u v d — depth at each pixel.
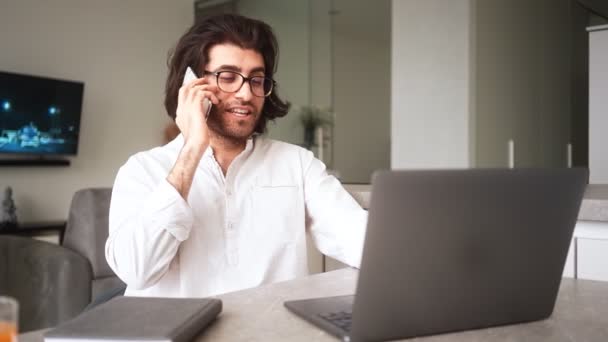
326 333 0.71
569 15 5.00
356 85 5.04
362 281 0.64
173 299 0.79
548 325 0.76
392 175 0.62
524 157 4.36
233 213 1.29
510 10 4.20
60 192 5.15
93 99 5.36
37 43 4.96
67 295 2.05
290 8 5.64
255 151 1.39
